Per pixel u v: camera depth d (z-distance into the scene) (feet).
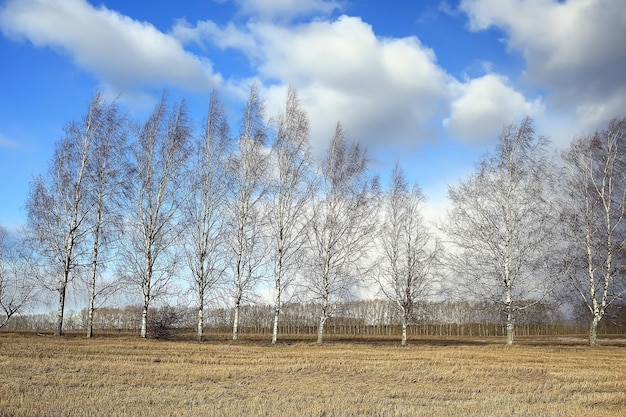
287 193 104.99
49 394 41.68
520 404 44.11
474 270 108.17
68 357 63.21
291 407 39.96
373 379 56.75
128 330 131.03
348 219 106.22
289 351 82.23
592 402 46.44
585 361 75.20
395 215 113.80
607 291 106.32
